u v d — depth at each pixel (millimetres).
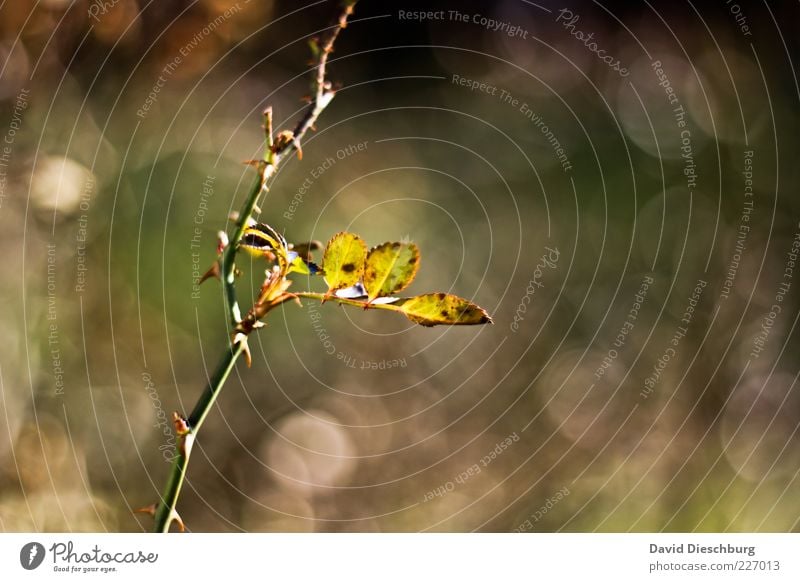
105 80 1708
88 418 1594
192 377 1951
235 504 1897
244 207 773
